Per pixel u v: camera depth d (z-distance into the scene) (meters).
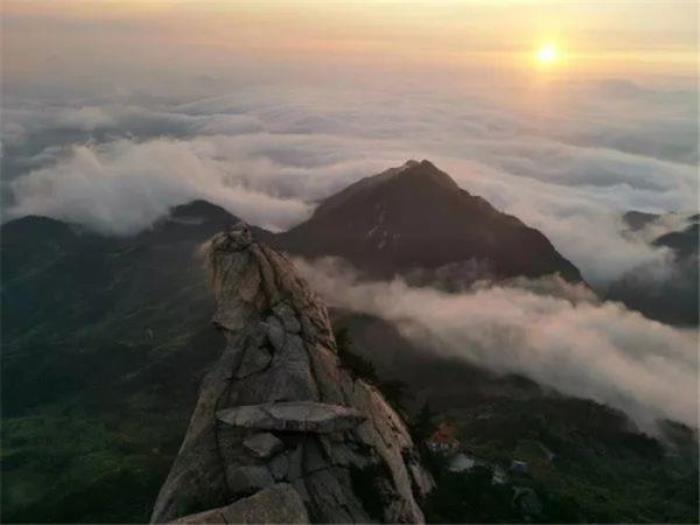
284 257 54.91
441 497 54.88
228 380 45.00
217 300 51.25
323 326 52.16
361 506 39.59
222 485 38.06
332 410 42.09
